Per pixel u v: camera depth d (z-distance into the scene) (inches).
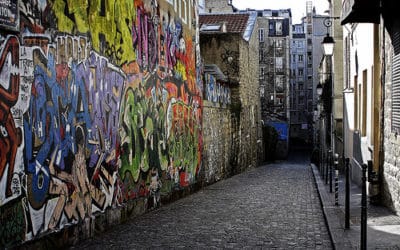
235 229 443.8
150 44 583.2
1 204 294.0
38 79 337.7
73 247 373.1
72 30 387.9
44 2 346.9
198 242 389.7
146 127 564.1
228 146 1121.4
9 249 301.6
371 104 622.8
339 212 499.5
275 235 416.5
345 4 535.8
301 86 4313.5
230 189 818.8
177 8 711.1
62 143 367.9
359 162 790.5
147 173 562.9
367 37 671.1
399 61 436.8
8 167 302.2
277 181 981.8
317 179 960.9
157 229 446.9
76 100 391.9
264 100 2854.3
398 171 446.0
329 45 837.2
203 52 1280.8
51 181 350.9
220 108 1039.0
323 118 1683.1
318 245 377.7
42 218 338.6
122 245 379.9
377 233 386.3
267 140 2117.4
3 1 297.1
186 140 746.8
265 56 3858.3
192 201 659.4
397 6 433.7
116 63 477.1
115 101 472.4
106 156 448.1
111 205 457.4
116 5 478.3
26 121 322.3
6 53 302.7
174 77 687.1
